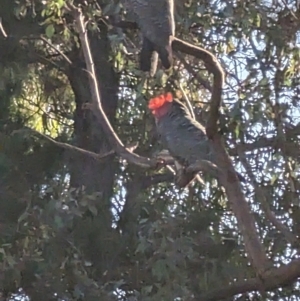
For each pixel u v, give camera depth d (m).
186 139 7.89
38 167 12.39
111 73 13.13
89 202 11.35
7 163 11.92
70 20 11.61
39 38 11.80
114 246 11.74
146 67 7.57
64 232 11.15
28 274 10.91
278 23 11.52
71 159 12.97
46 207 10.98
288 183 11.13
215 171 7.52
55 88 13.62
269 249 10.66
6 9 11.55
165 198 12.32
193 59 11.45
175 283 10.45
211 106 7.08
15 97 12.39
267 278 7.62
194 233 11.32
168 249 10.63
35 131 12.00
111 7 10.78
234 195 7.45
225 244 11.28
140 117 12.79
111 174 13.00
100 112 8.46
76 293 10.67
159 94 10.32
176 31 11.24
